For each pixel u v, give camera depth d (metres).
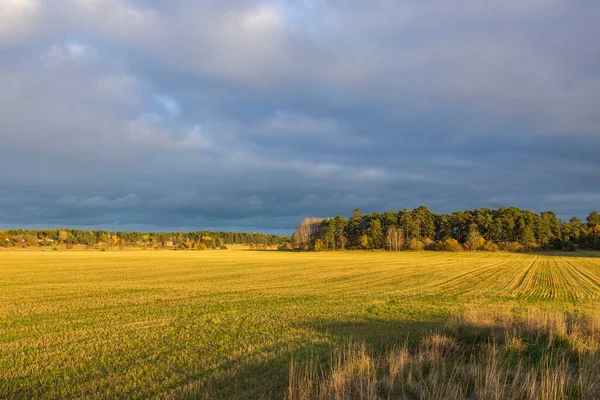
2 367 10.23
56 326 15.88
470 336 12.30
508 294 28.39
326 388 7.54
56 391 8.51
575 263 66.50
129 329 15.17
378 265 62.78
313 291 29.59
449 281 37.91
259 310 19.97
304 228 155.75
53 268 54.44
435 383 7.59
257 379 8.95
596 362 9.17
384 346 11.97
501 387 7.53
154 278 40.84
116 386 8.73
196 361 10.62
